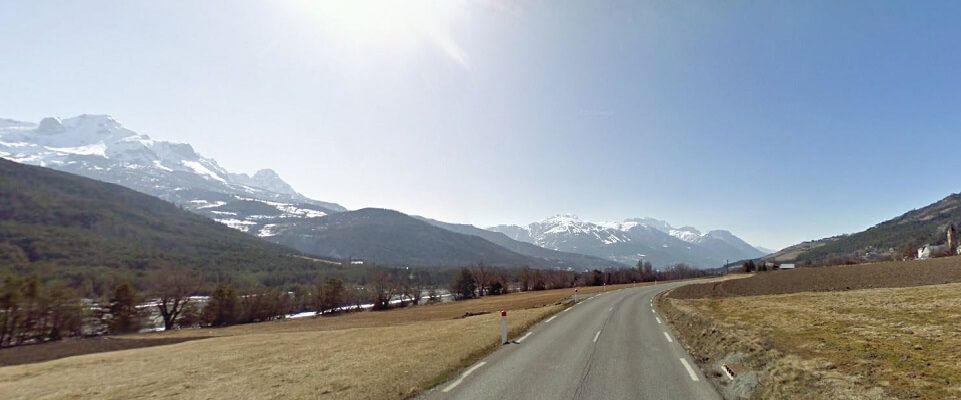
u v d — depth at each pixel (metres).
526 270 147.75
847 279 64.56
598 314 34.50
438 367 14.93
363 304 128.25
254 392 13.10
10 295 65.69
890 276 63.12
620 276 144.00
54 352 55.94
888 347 14.63
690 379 12.56
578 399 10.70
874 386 10.39
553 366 14.71
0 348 62.47
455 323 34.62
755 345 15.58
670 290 71.19
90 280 112.12
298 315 114.38
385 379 13.53
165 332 79.88
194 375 17.17
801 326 20.92
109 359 27.75
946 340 15.38
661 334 22.50
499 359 16.31
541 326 27.34
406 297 133.12
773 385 11.06
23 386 18.38
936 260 78.69
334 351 21.31
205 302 98.94
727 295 54.94
